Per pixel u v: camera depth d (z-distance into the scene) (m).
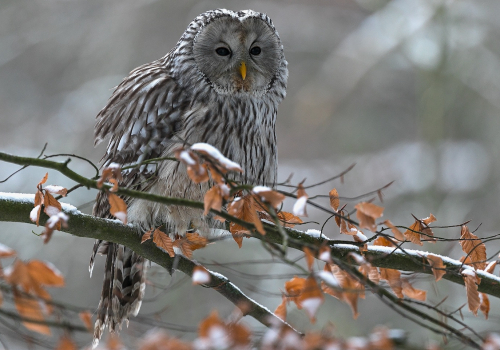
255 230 5.63
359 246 6.57
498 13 25.89
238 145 9.18
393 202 24.97
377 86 28.36
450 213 23.62
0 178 21.25
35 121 26.27
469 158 25.77
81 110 25.50
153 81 9.31
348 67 25.27
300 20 29.12
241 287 19.00
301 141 27.48
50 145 24.97
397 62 26.56
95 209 8.93
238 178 9.26
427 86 24.55
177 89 9.17
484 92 25.55
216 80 9.10
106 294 8.99
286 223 6.95
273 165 9.69
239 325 4.14
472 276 6.57
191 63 9.17
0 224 19.73
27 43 27.08
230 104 9.13
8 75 26.92
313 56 29.00
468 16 24.45
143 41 27.52
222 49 9.14
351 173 26.41
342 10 29.41
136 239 7.61
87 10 27.75
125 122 9.19
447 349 5.94
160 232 6.96
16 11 27.34
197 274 5.15
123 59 27.28
